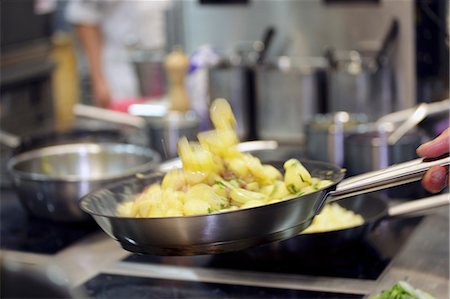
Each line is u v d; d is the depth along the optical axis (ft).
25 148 8.84
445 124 8.07
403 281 6.08
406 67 9.12
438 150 5.40
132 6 10.98
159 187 5.16
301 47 9.97
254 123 9.78
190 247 4.67
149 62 10.62
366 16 9.62
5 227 7.32
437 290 6.09
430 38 8.76
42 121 12.06
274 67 9.62
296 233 4.92
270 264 6.45
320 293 6.11
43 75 12.17
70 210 7.10
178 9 10.52
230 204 4.89
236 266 6.48
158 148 8.58
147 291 6.23
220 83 9.72
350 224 6.49
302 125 9.52
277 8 9.99
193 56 10.06
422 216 7.14
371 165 7.54
